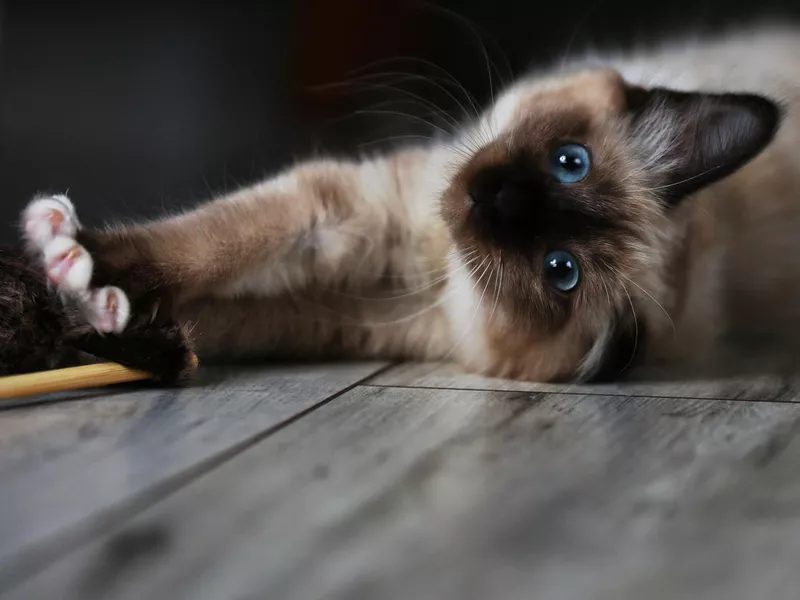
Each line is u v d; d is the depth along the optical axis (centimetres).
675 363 36
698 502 20
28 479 20
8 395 25
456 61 51
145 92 53
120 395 27
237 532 18
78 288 27
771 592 15
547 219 33
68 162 49
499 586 16
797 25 47
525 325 33
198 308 32
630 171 34
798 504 19
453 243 34
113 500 19
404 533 18
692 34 48
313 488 20
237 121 52
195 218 31
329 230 34
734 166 34
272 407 26
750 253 40
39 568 16
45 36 53
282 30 54
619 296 33
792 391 30
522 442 23
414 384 31
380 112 51
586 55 48
